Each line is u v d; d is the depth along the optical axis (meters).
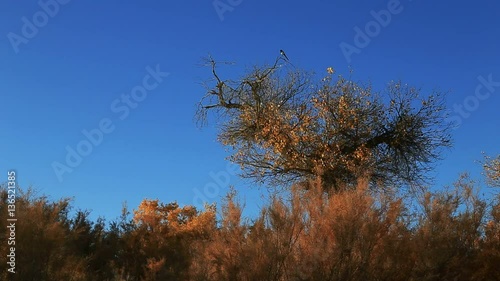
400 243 5.72
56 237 6.23
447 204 6.14
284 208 5.75
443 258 5.66
